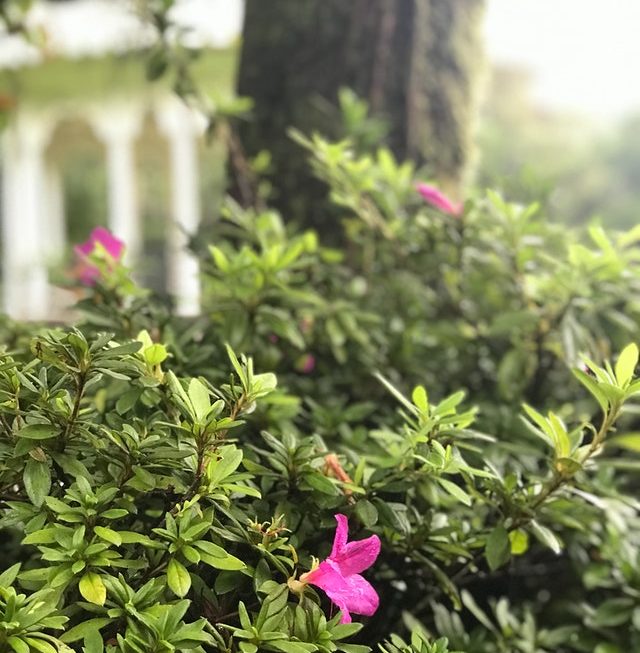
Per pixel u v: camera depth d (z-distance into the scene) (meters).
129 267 1.26
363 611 0.77
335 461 0.90
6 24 2.17
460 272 1.61
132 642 0.67
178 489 0.76
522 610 1.42
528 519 0.93
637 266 1.36
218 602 0.81
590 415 1.38
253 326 1.24
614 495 1.14
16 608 0.65
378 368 1.47
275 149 1.97
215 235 1.66
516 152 9.51
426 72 2.00
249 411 0.80
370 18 1.95
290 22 1.98
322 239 1.91
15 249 7.54
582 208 9.99
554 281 1.37
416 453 0.88
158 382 0.83
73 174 9.94
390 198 1.62
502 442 1.25
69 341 0.72
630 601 1.19
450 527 0.92
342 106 1.89
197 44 1.77
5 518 0.74
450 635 1.09
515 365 1.40
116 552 0.74
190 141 7.04
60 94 6.92
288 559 0.76
